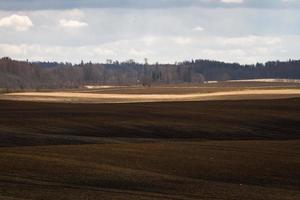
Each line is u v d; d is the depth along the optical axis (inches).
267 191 2337.6
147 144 3831.2
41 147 3425.2
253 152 3513.8
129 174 2571.4
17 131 4598.9
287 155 3405.5
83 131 4889.3
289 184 2546.8
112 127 5137.8
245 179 2625.5
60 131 4815.5
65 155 3036.4
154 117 5812.0
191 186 2381.9
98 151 3275.1
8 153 3009.4
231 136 4995.1
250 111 6619.1
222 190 2311.8
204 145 3868.1
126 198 2050.9
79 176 2456.9
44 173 2475.4
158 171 2716.5
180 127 5260.8
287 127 5541.3
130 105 7588.6
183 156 3213.6
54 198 1987.0
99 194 2107.5
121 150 3371.1
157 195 2150.6
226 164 2979.8
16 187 2151.8
